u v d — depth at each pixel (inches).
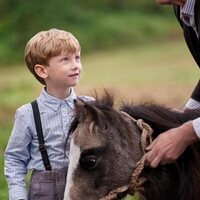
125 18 2287.2
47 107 247.8
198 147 231.3
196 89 269.1
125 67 1541.6
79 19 2112.5
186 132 221.3
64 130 246.1
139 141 223.1
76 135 218.8
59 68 244.8
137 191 225.1
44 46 244.8
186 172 229.1
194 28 238.4
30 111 247.9
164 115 233.3
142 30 2239.2
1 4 2048.5
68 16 2085.4
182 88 1034.1
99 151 216.8
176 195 228.7
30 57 249.8
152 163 220.1
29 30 1967.3
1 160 454.0
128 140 221.1
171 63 1565.0
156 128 231.5
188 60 1606.8
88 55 1966.0
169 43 2134.6
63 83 246.2
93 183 216.7
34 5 2014.0
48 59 245.4
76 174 217.0
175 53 1822.1
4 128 654.5
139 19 2313.0
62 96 249.0
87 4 2242.9
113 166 217.8
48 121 246.7
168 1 235.8
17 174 247.1
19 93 1091.9
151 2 2500.0
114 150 217.9
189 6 232.8
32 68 251.4
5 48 1897.1
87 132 217.9
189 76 1231.5
